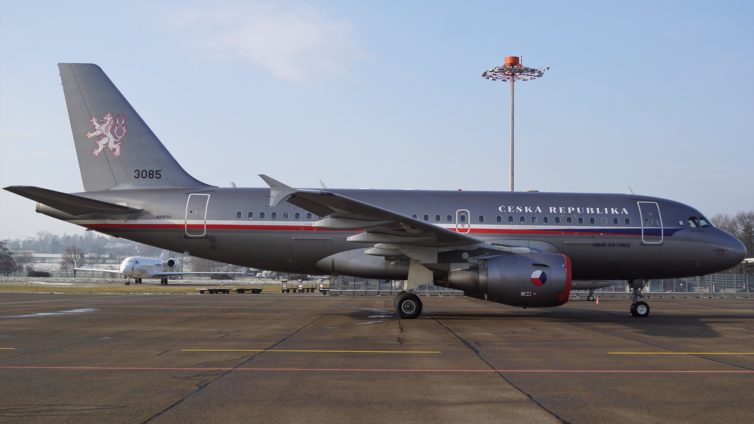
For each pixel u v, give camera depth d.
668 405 7.29
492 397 7.66
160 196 19.98
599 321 18.88
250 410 6.90
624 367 10.02
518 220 19.94
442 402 7.36
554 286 17.59
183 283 86.25
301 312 21.66
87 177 20.62
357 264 19.34
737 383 8.70
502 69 45.00
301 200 17.19
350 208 16.62
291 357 10.84
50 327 15.79
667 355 11.43
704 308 27.20
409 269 18.81
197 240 19.83
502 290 17.62
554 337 14.23
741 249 20.70
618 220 20.28
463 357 10.97
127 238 20.20
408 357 10.93
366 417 6.61
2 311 21.20
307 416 6.64
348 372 9.37
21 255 195.50
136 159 20.64
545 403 7.35
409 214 19.91
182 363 10.12
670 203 21.05
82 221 19.97
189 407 7.03
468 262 18.17
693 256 20.47
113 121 20.70
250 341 13.09
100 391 7.89
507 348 12.22
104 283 79.00
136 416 6.61
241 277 126.62
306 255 19.70
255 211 19.75
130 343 12.66
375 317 19.45
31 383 8.40
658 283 47.62
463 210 19.95
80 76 20.73
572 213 20.20
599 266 20.56
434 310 23.47
